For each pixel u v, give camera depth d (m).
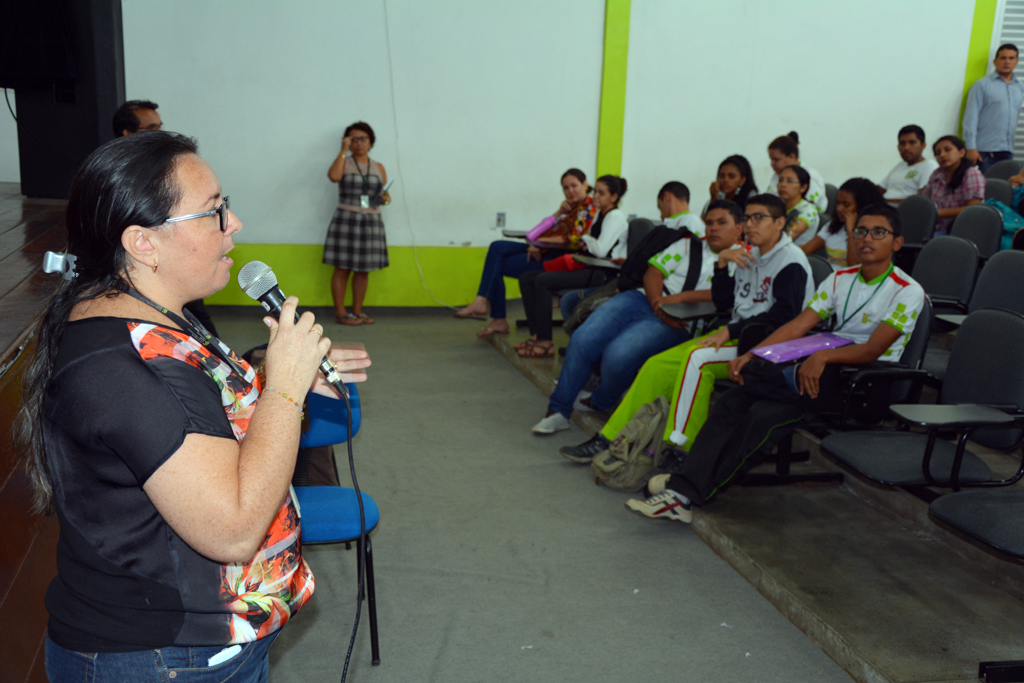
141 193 0.82
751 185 4.52
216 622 0.88
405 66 5.82
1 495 1.21
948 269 3.59
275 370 0.89
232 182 5.76
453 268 6.24
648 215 6.43
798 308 2.92
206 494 0.77
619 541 2.63
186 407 0.80
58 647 0.88
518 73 5.99
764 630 2.12
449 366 4.75
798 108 6.43
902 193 5.61
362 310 6.21
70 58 4.08
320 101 5.75
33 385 0.86
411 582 2.34
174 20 5.45
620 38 6.00
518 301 6.61
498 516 2.80
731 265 3.47
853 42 6.37
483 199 6.16
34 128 4.18
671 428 2.91
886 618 2.05
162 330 0.83
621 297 3.59
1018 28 6.52
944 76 6.55
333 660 1.95
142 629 0.85
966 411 2.04
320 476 2.16
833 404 2.60
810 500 2.81
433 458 3.33
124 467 0.81
